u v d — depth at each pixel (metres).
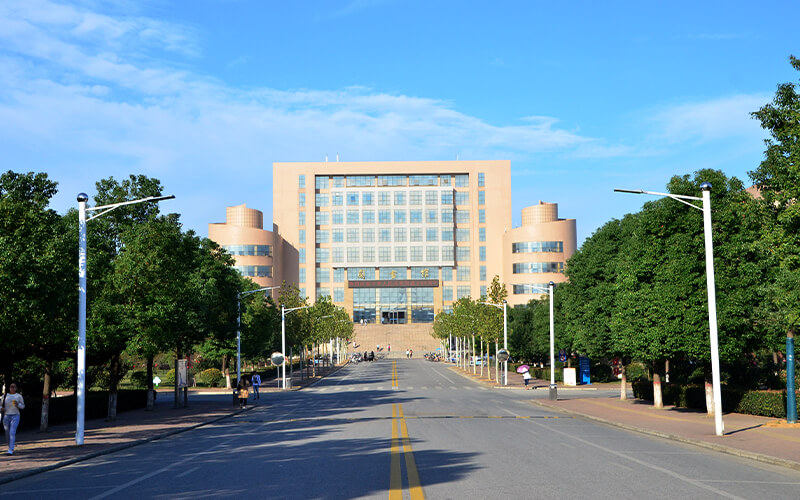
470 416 32.53
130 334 32.34
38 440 23.58
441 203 171.12
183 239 40.91
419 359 155.12
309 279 167.00
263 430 26.73
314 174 170.50
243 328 56.72
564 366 75.50
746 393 31.03
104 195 42.06
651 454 17.61
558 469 14.52
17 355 28.75
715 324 22.52
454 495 11.41
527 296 152.12
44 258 23.25
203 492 12.32
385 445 19.66
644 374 65.00
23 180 27.70
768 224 24.14
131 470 15.88
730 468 15.14
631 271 36.25
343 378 85.38
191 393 63.09
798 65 22.81
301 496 11.60
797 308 23.55
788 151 23.00
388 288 173.38
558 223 152.25
